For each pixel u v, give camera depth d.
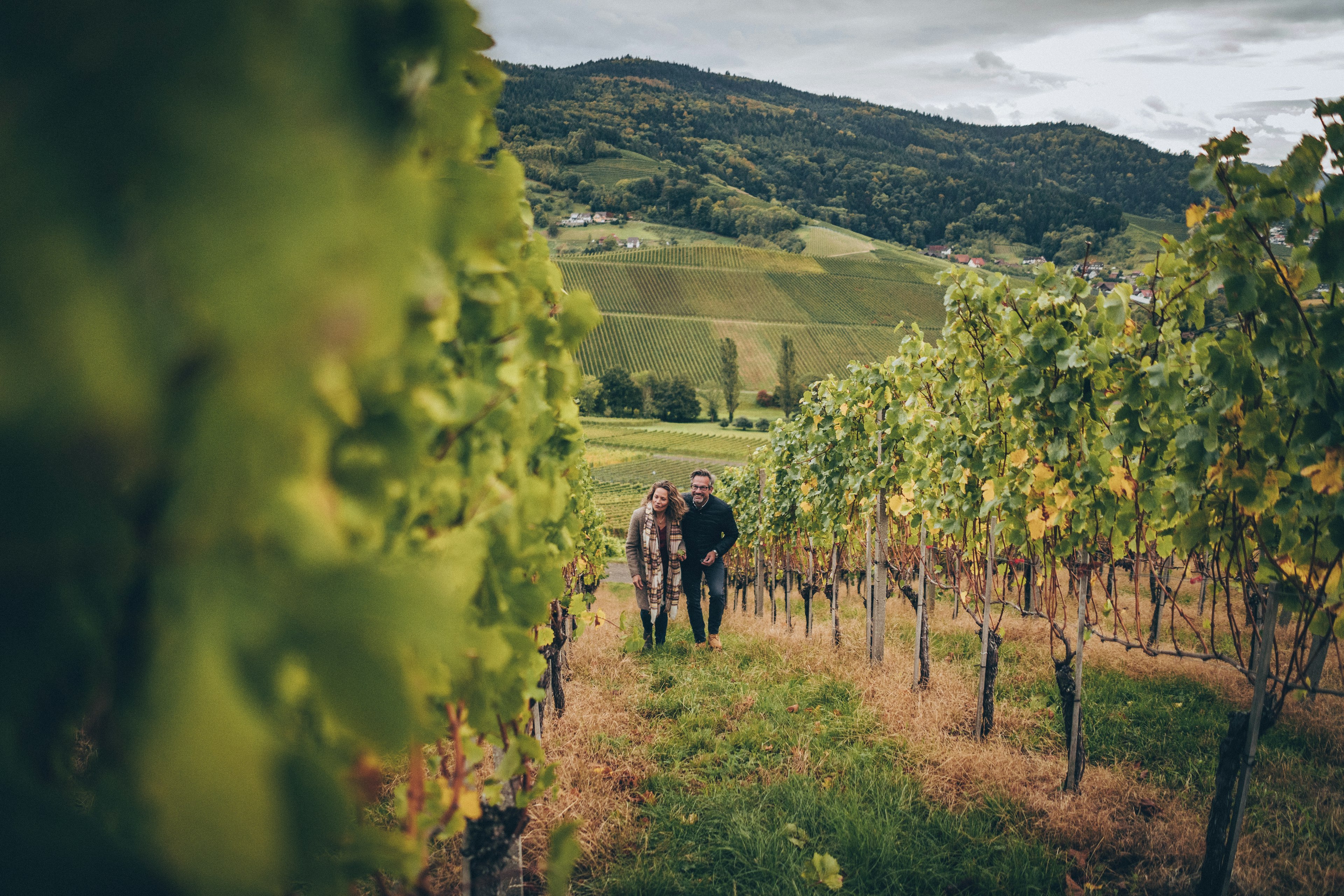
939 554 7.38
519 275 1.54
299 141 0.38
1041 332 4.01
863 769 4.07
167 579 0.41
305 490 0.45
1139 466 3.81
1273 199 2.59
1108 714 4.94
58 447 0.36
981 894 3.06
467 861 1.95
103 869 0.53
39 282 0.34
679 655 7.09
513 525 1.34
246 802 0.40
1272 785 3.91
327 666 0.44
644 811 3.71
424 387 1.06
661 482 7.21
